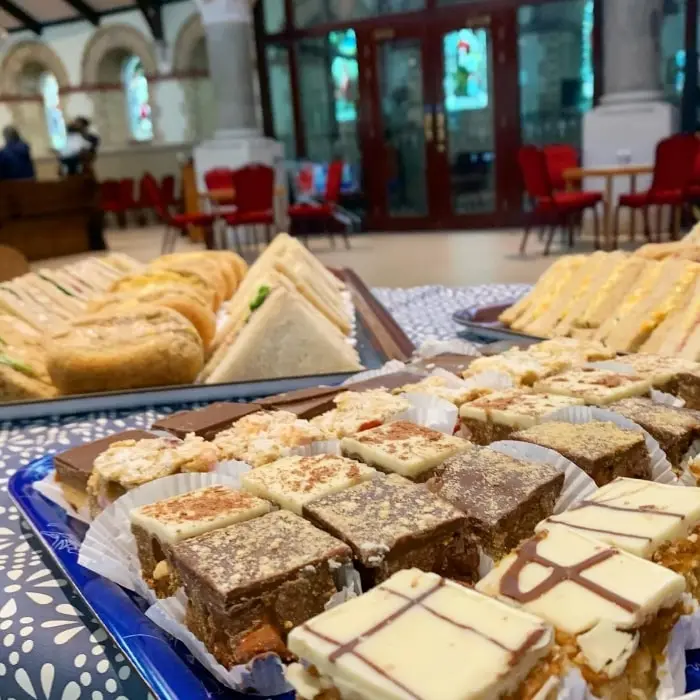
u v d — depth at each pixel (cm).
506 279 487
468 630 62
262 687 67
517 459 96
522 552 74
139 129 1346
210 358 184
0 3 1204
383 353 177
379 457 99
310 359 164
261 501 89
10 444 141
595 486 92
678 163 539
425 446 101
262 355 162
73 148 1276
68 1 1190
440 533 80
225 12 816
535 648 60
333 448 110
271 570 72
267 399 134
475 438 118
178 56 1235
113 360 156
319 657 60
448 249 700
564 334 175
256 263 283
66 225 842
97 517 91
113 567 86
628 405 112
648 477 101
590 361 142
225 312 234
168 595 83
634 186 627
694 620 70
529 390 126
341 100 935
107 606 79
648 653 67
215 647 71
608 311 170
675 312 154
